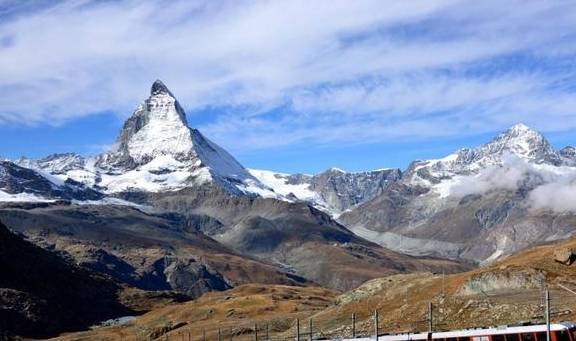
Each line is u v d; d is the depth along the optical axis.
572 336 81.19
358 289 187.00
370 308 164.88
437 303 139.75
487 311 125.00
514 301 125.38
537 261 140.38
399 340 93.81
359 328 146.38
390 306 158.88
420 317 137.88
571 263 135.88
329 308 191.38
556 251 139.38
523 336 83.88
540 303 120.19
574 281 128.62
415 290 161.25
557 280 130.38
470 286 138.25
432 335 91.06
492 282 136.00
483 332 86.88
